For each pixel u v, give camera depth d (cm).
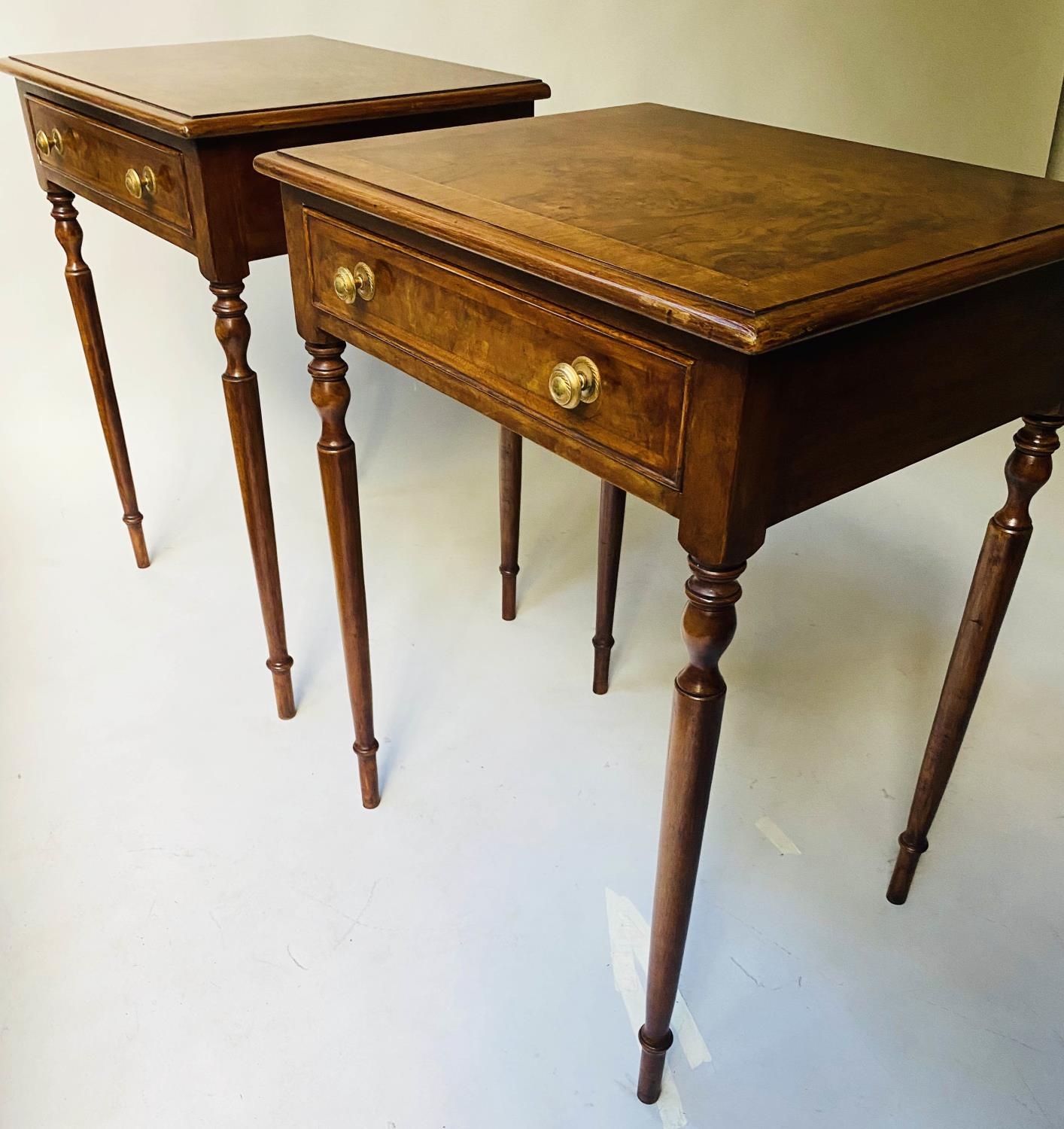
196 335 206
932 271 70
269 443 212
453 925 113
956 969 109
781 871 120
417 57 153
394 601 168
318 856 122
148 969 108
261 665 153
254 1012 104
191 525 187
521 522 192
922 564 179
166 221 123
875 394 73
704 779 80
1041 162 269
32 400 204
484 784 132
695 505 70
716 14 216
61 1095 96
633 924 114
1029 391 87
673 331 67
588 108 216
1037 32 249
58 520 187
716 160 99
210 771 134
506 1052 101
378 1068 99
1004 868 121
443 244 84
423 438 218
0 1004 104
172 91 123
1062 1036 102
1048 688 149
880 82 241
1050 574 174
